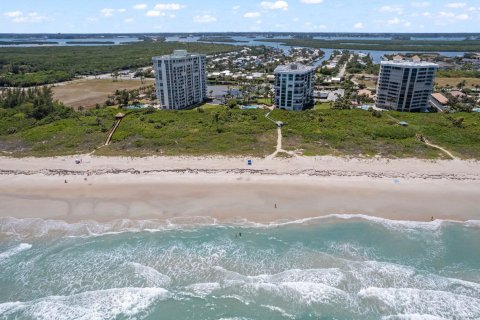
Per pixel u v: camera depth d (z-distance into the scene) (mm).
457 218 50969
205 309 36781
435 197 55875
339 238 46969
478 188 58312
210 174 63344
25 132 84938
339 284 39438
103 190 58656
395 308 36375
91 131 83625
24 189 59344
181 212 52625
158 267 42406
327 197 55938
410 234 47625
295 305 37062
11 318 35531
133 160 69000
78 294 38375
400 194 56688
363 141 76188
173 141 77062
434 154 69688
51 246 45875
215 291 38906
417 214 51812
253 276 40750
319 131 81750
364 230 48469
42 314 35938
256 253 44469
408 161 67125
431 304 36719
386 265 42062
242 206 53844
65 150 74375
